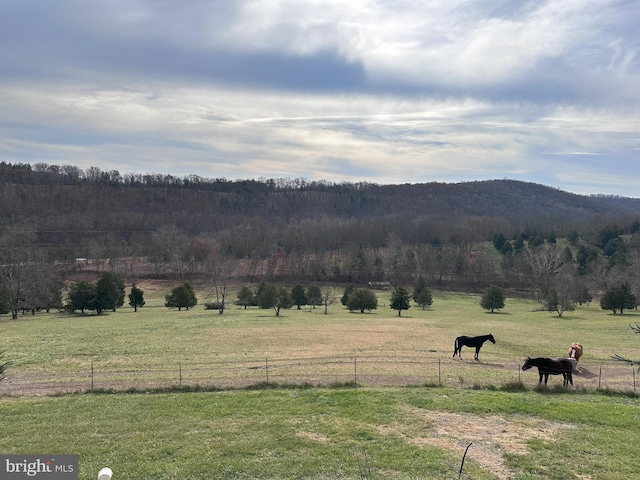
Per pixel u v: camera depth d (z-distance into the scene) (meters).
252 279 105.25
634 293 71.81
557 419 15.81
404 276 110.38
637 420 15.67
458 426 14.99
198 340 37.94
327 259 121.00
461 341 29.52
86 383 22.22
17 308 63.78
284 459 12.27
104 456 12.45
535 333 44.00
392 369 25.30
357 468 11.73
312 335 40.97
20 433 14.27
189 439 13.70
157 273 108.88
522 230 151.62
